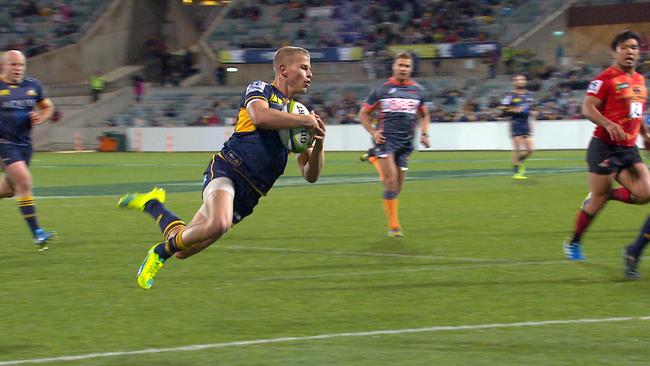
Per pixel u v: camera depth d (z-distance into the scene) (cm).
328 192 6062
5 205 5397
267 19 16788
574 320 2198
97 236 3941
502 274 2872
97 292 2656
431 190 6062
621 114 2819
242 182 2166
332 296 2559
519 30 14975
